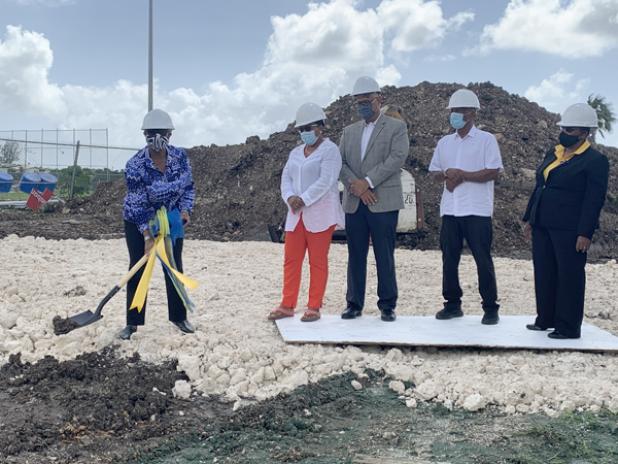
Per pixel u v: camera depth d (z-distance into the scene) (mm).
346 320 6898
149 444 4488
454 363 5918
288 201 6781
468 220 6750
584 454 4293
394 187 6785
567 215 6312
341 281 9281
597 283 9617
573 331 6383
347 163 6953
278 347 6078
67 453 4355
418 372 5637
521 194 16266
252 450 4418
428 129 18766
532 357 6070
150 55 22906
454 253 6957
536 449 4383
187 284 5918
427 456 4309
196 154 20609
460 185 6734
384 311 6898
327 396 5254
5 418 4852
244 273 9609
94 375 5543
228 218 17156
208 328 6617
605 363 5957
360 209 6820
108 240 13062
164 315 7023
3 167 28422
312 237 6789
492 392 5191
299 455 4293
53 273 9070
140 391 5203
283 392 5289
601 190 6188
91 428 4703
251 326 6742
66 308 7215
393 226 6840
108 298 6148
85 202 20234
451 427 4754
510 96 20938
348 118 19609
